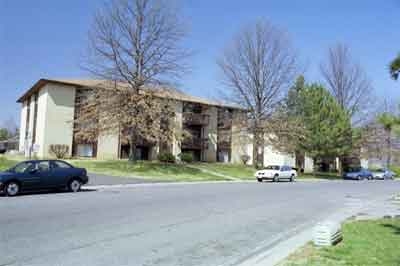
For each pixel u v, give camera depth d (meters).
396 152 54.50
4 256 7.16
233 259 7.63
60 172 18.33
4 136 72.75
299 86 48.50
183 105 50.59
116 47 33.91
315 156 47.22
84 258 7.20
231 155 55.94
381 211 16.05
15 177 16.69
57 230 9.48
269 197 20.25
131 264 6.96
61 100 41.22
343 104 52.22
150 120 34.00
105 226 10.23
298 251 7.97
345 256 7.41
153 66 34.56
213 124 54.22
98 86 34.31
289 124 43.78
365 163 65.56
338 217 13.88
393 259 7.15
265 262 7.41
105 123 33.59
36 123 44.22
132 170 33.34
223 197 18.95
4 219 10.62
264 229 11.03
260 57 44.66
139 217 11.89
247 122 44.59
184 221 11.62
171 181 28.31
